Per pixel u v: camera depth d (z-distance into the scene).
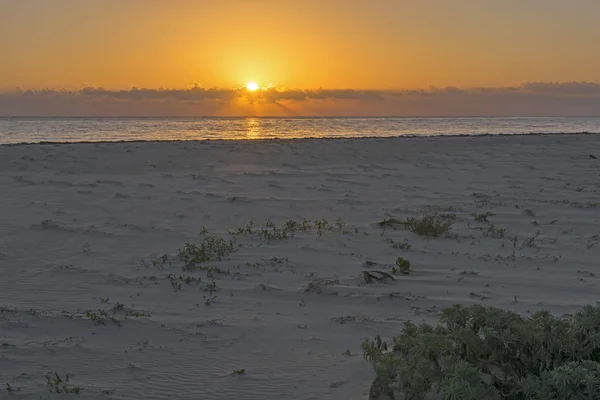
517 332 3.95
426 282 7.68
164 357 5.16
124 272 8.02
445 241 9.98
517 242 9.97
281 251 9.16
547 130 69.44
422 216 11.91
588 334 3.88
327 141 29.53
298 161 21.11
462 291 7.32
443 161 21.94
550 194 15.03
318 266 8.40
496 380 3.84
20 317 6.11
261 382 4.67
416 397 3.82
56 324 5.93
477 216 11.70
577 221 11.74
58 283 7.46
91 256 8.85
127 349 5.34
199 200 13.27
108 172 17.69
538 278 7.96
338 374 4.79
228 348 5.37
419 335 4.15
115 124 86.88
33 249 9.20
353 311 6.48
